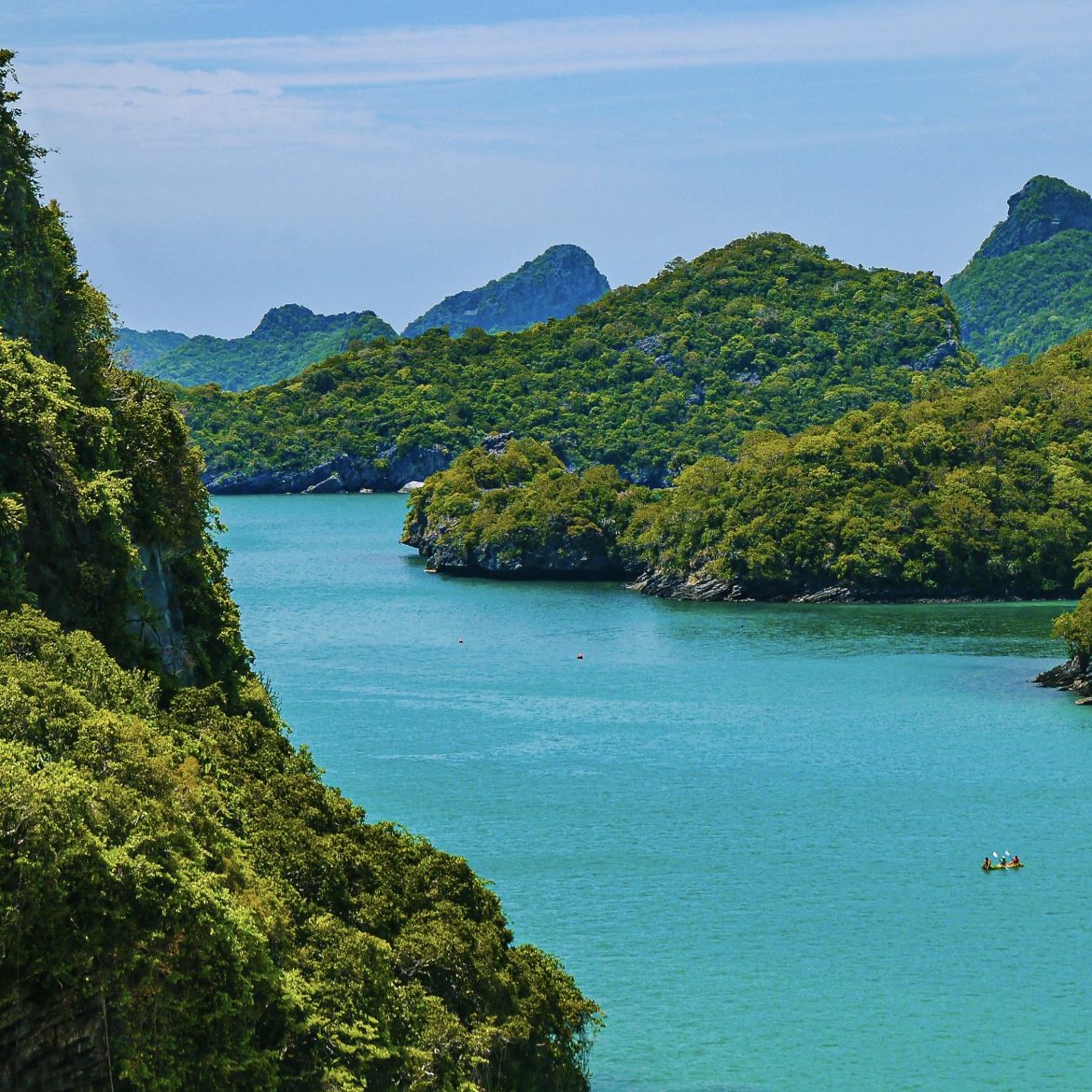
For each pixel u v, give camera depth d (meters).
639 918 151.75
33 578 117.44
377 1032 92.06
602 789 198.12
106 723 91.44
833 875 165.88
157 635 131.00
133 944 78.69
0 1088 74.12
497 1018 103.06
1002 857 169.62
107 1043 77.56
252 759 118.19
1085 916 154.75
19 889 75.38
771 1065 123.06
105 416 132.88
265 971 86.44
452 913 109.69
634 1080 120.12
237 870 92.25
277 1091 84.69
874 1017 131.50
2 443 118.88
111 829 81.50
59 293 140.88
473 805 189.25
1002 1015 132.50
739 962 142.00
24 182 138.88
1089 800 195.25
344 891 104.88
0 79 139.38
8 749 82.81
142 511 135.00
